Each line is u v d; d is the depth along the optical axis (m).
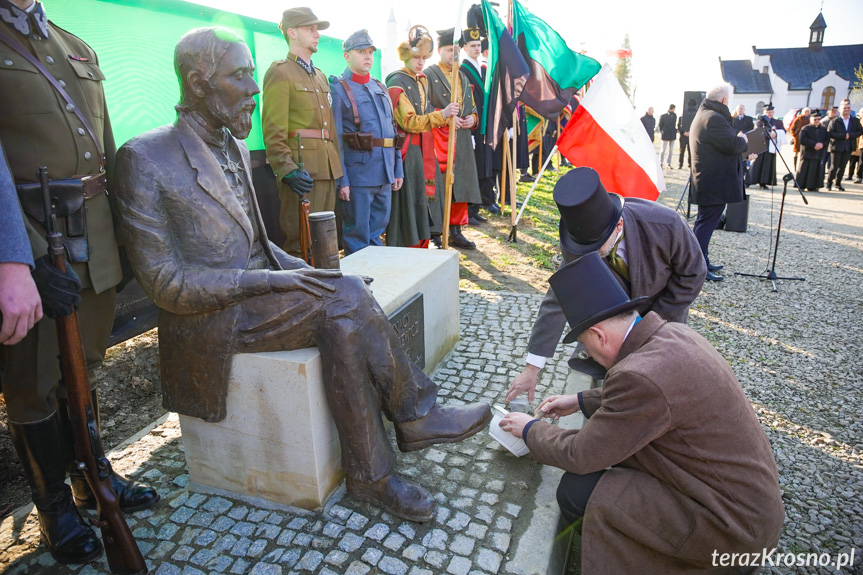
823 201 11.52
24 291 1.49
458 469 2.41
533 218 8.11
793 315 4.89
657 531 1.67
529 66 5.18
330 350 2.01
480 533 2.03
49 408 1.92
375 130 4.39
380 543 1.99
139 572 1.87
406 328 2.80
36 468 1.91
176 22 3.54
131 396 3.20
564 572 2.13
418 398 2.27
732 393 1.62
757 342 4.30
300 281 1.98
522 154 9.20
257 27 4.29
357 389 2.03
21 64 1.70
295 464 2.12
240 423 2.16
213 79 1.88
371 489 2.14
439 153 5.71
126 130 3.27
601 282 1.73
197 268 1.97
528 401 2.73
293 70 3.77
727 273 6.21
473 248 6.29
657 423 1.59
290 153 3.79
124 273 2.25
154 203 1.88
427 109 5.20
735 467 1.59
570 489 1.91
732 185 5.60
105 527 1.82
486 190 7.64
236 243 2.06
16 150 1.71
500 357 3.52
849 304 5.18
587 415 2.19
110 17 3.10
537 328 2.48
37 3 1.76
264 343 2.05
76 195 1.79
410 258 3.47
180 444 2.67
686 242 2.21
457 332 3.72
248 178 2.21
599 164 4.29
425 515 2.06
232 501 2.25
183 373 2.13
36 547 2.07
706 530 1.61
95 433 1.75
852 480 2.66
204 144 1.99
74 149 1.83
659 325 1.73
